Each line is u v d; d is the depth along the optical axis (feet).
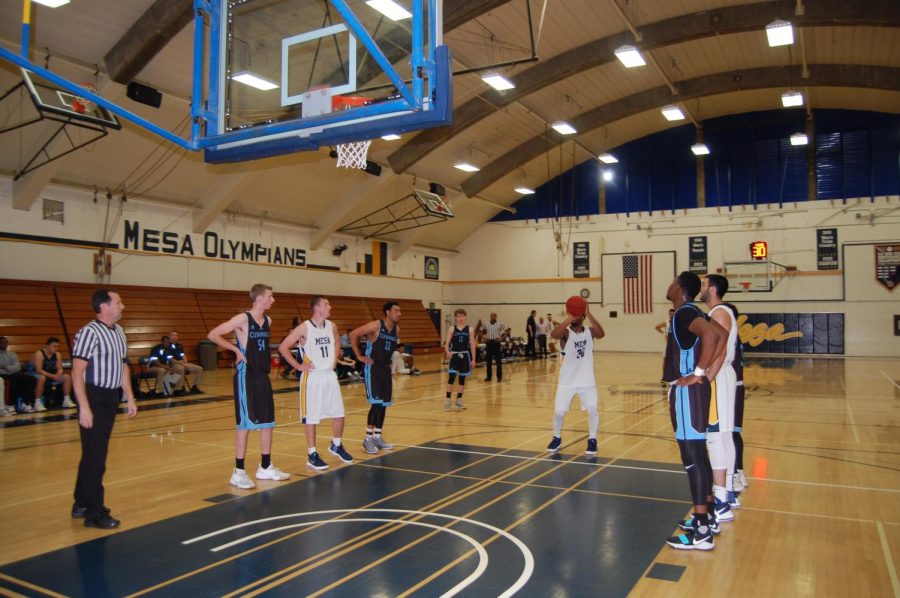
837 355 71.97
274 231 66.18
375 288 80.02
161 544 13.21
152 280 54.49
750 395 38.19
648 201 81.76
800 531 13.92
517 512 15.33
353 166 20.52
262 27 18.92
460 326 33.58
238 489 17.57
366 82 17.46
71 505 16.22
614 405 34.71
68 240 48.67
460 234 90.74
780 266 74.74
